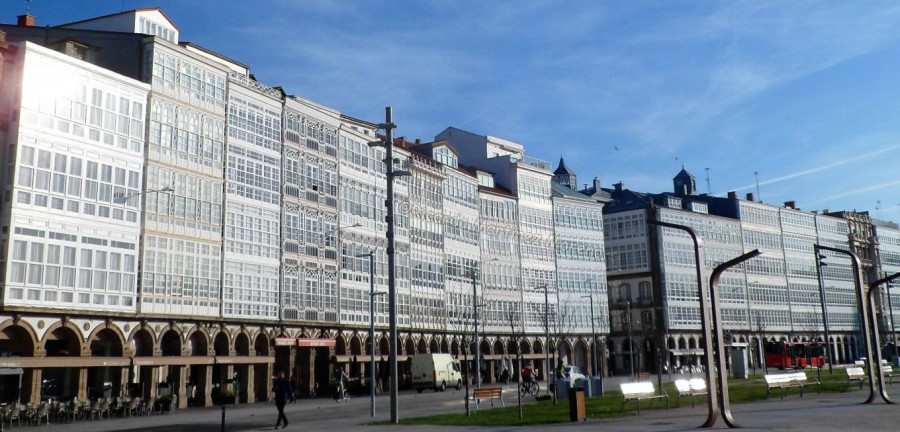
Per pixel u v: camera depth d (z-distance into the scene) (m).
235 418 36.47
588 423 25.70
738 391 42.78
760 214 116.62
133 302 44.78
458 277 77.44
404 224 70.69
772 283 115.25
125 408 39.41
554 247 90.88
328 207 61.84
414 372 62.53
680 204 107.06
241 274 52.59
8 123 40.44
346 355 61.53
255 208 54.50
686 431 21.16
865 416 24.70
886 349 128.88
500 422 27.69
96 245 43.12
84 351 41.75
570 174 116.06
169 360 45.81
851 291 129.25
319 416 36.25
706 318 22.38
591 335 92.75
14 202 39.28
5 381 39.72
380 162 69.19
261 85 56.41
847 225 132.25
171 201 48.00
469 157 92.25
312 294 58.94
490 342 80.25
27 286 39.38
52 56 42.09
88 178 43.19
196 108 50.72
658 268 99.88
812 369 83.62
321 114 62.16
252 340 52.94
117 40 48.62
